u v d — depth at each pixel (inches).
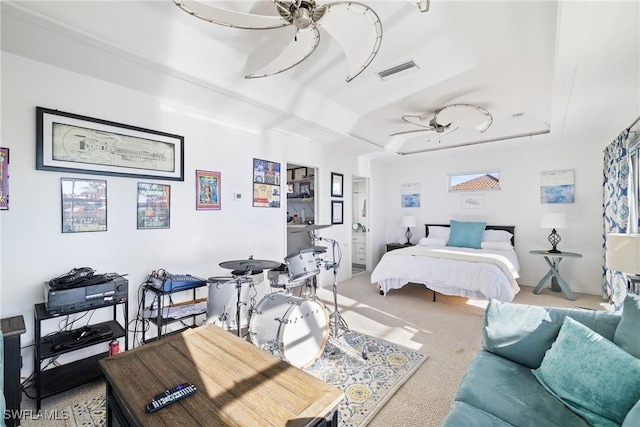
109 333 86.3
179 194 114.7
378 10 75.7
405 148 213.8
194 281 101.6
